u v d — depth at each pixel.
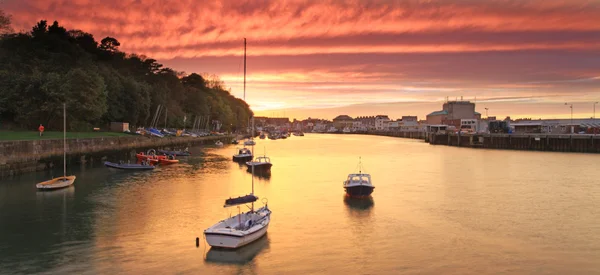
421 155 114.00
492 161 93.31
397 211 41.22
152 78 185.25
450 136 176.00
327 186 56.50
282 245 30.53
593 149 120.56
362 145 177.12
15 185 52.97
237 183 58.34
